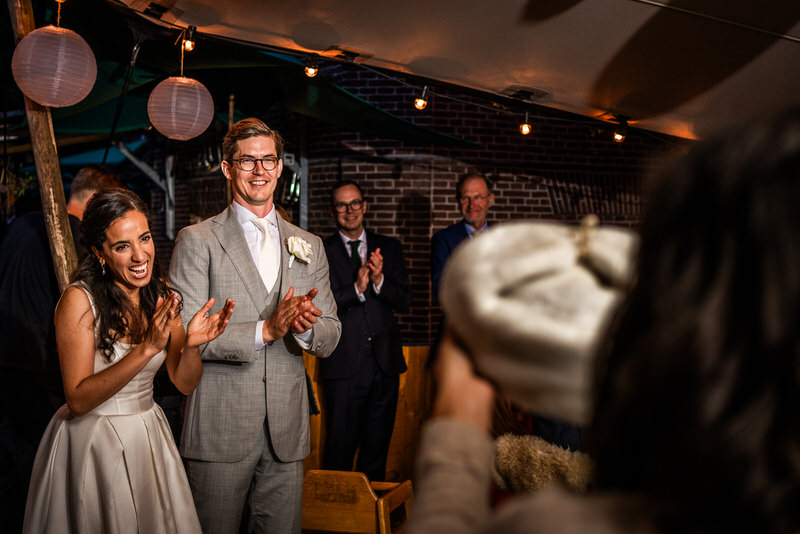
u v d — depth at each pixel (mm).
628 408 423
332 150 6348
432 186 6234
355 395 3838
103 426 2135
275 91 5609
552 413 501
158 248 8703
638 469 431
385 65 3994
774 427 375
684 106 4121
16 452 3035
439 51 3725
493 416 1330
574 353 469
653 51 3502
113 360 2166
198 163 7766
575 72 3828
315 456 4008
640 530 403
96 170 3277
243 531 2666
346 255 3975
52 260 3010
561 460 1209
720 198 405
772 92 3812
